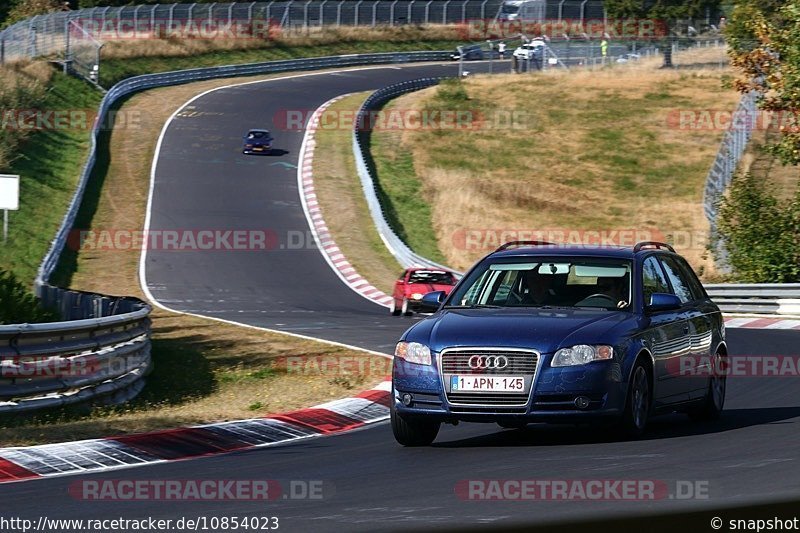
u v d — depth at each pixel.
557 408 32.75
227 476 30.72
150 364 58.47
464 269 149.88
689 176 192.38
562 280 37.16
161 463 33.50
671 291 39.28
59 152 185.62
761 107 112.50
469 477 29.17
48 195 163.25
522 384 32.81
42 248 140.00
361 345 75.00
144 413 47.88
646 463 30.22
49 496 27.92
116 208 166.25
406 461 32.72
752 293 100.25
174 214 165.88
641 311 35.97
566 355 32.88
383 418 44.81
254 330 86.00
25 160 173.88
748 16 154.25
